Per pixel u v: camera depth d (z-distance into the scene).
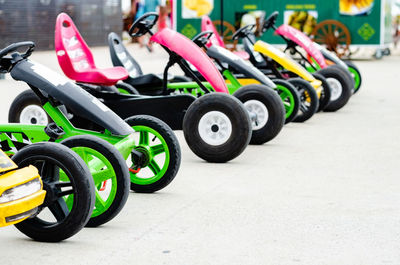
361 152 5.08
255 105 5.30
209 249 2.97
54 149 2.92
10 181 2.62
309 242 3.06
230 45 13.92
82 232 3.18
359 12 13.62
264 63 7.16
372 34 13.66
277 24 13.86
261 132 5.29
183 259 2.85
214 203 3.69
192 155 4.96
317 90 6.60
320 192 3.92
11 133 3.50
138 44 18.66
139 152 3.79
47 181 2.96
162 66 12.06
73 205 2.95
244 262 2.82
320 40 13.83
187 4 13.95
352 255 2.91
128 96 4.74
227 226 3.29
